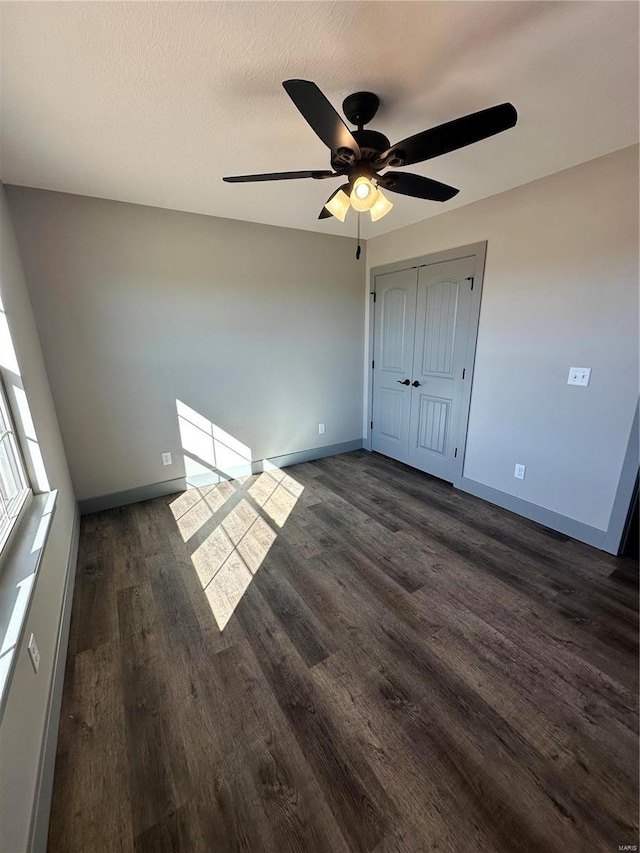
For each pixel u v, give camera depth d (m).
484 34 1.21
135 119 1.65
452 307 3.12
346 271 3.87
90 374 2.79
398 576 2.19
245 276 3.29
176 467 3.30
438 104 1.59
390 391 3.97
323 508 3.03
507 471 2.93
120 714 1.41
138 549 2.49
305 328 3.73
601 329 2.24
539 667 1.59
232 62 1.32
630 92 1.52
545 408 2.60
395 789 1.17
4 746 0.91
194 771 1.23
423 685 1.51
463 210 2.89
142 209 2.77
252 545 2.52
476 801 1.14
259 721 1.38
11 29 1.13
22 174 2.18
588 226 2.21
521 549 2.44
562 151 2.03
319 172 1.55
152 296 2.91
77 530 2.61
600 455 2.35
